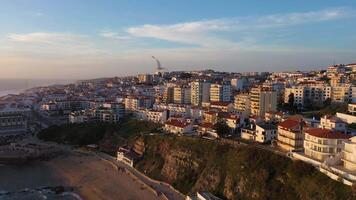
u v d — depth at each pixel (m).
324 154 110.94
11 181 164.88
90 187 153.00
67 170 179.50
